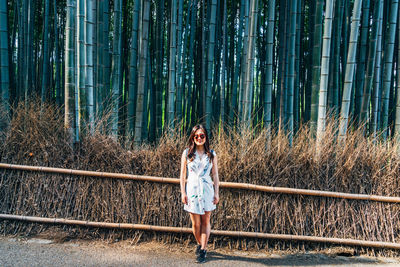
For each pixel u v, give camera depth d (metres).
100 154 2.71
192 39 5.80
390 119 5.05
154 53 5.97
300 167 2.76
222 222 2.68
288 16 4.72
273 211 2.68
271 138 2.98
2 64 3.87
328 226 2.69
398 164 2.74
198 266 2.26
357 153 2.74
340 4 4.25
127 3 6.07
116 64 4.02
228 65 6.41
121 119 5.36
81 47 2.94
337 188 2.73
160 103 5.39
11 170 2.73
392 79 5.00
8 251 2.29
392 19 3.67
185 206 2.29
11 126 2.88
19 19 5.38
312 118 3.65
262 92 6.41
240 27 5.26
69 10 2.77
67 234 2.61
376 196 2.68
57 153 2.75
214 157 2.34
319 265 2.38
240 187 2.65
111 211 2.68
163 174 2.71
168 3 5.70
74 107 2.86
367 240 2.65
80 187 2.71
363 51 4.19
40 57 6.38
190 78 5.87
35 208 2.68
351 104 4.96
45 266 2.11
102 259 2.28
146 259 2.32
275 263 2.38
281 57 5.26
